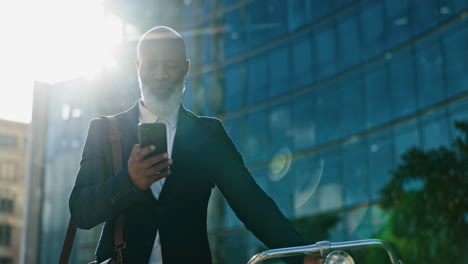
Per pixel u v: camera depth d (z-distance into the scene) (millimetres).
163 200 2088
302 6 27844
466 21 19875
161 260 2096
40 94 31344
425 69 21766
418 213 16391
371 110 24250
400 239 16844
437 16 21203
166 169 1824
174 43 2113
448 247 15711
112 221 2117
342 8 25969
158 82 2104
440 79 20953
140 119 2189
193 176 2150
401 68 22906
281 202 27578
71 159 32375
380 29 24016
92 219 1944
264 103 28938
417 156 16891
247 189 2246
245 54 30094
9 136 39812
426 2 21703
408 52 22594
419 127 21797
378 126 23812
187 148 2170
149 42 2105
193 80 32094
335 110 25859
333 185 25484
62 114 33062
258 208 2229
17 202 41125
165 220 2076
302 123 27219
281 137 28016
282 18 28703
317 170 26250
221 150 2254
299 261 2090
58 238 32000
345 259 1815
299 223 25312
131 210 2070
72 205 2014
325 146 26094
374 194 23625
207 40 31844
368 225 23422
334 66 26094
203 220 2168
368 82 24500
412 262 16219
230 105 30359
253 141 29188
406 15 22734
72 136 32781
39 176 32188
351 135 25016
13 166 40188
